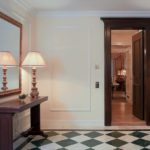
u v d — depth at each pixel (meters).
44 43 5.16
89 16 5.14
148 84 5.19
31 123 4.39
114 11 5.03
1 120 3.03
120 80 13.33
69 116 5.16
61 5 4.61
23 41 4.50
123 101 9.32
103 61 5.13
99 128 4.89
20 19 4.34
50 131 4.68
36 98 4.04
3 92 3.57
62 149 3.60
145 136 4.29
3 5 3.59
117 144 3.83
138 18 5.07
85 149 3.60
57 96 5.17
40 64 4.17
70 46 5.16
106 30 5.09
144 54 5.34
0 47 3.51
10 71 3.88
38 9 4.88
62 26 5.16
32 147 3.70
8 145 3.01
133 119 5.72
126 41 7.84
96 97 5.14
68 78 5.16
